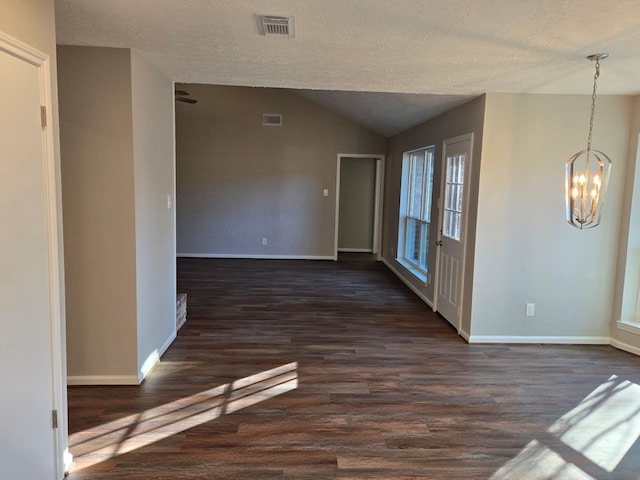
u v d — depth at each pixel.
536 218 4.07
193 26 2.42
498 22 2.25
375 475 2.25
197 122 8.15
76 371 3.14
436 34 2.46
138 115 3.04
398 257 7.15
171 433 2.58
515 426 2.75
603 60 2.86
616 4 1.99
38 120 1.90
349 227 9.52
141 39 2.67
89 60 2.86
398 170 7.32
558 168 4.01
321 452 2.44
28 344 1.84
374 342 4.18
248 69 3.35
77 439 2.50
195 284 6.31
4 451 1.69
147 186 3.27
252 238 8.41
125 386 3.15
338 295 5.88
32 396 1.88
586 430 2.72
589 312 4.20
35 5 1.87
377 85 3.78
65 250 3.01
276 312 5.05
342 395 3.11
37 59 1.88
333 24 2.34
